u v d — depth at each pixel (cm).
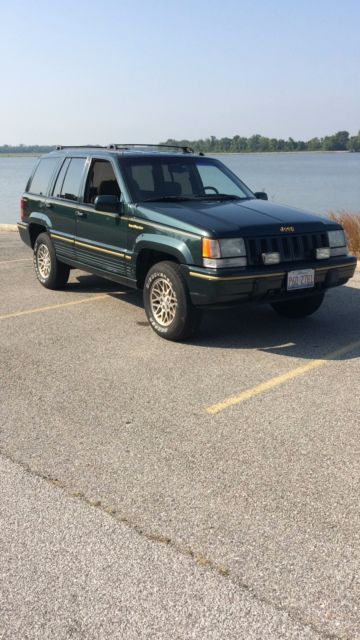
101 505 336
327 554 292
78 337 638
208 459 382
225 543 302
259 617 255
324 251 610
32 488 354
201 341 622
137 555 295
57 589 274
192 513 327
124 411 455
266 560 289
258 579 277
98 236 714
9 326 681
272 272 568
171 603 264
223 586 273
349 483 353
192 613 258
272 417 441
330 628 249
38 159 908
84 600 267
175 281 592
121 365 553
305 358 564
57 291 854
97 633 249
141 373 532
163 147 802
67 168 801
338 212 1289
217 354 580
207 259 558
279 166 11744
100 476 365
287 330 657
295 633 246
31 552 299
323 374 523
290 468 370
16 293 844
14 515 329
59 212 795
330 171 8738
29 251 1233
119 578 279
